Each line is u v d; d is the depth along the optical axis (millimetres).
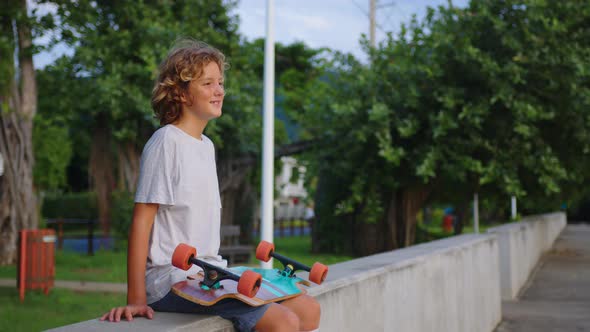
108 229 21406
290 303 2465
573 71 15273
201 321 2227
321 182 19234
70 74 19906
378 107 15328
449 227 32781
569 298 10336
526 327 7695
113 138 21469
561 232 33594
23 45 15930
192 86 2477
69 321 7590
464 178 15805
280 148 18938
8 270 13781
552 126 16891
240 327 2311
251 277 2100
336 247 18625
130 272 2316
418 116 16234
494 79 15117
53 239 10055
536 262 16312
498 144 16000
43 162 35531
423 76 16266
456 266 5988
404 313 4469
